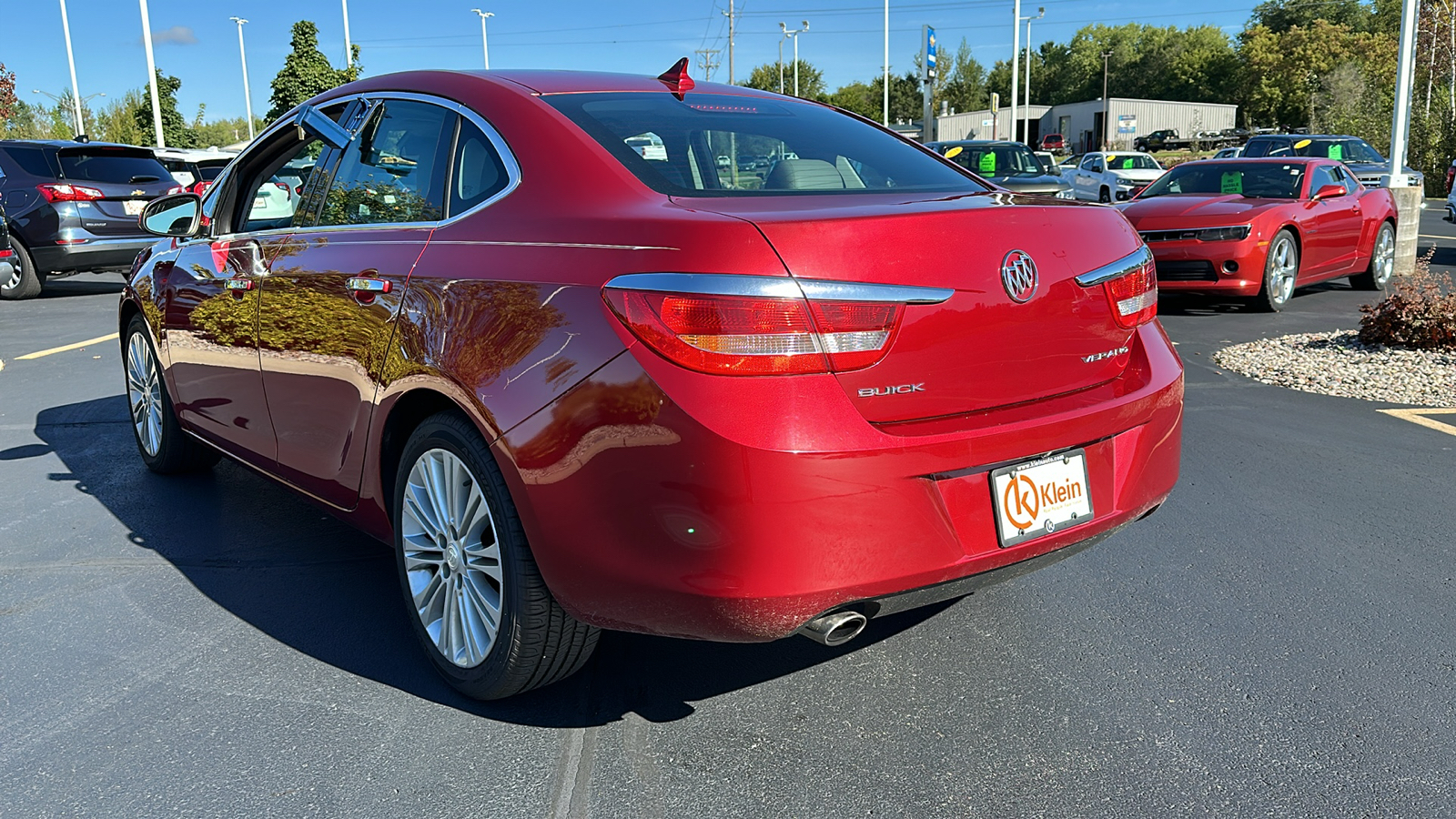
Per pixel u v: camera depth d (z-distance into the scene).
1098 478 2.49
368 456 2.84
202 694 2.69
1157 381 2.62
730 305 1.99
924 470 2.13
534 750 2.42
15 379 7.11
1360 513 4.02
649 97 2.94
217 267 3.61
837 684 2.73
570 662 2.51
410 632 3.07
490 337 2.34
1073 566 3.53
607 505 2.12
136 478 4.70
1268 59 77.31
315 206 3.23
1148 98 100.69
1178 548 3.68
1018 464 2.30
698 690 2.71
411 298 2.60
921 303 2.14
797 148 2.86
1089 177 29.61
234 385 3.55
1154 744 2.42
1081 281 2.46
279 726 2.53
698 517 2.02
